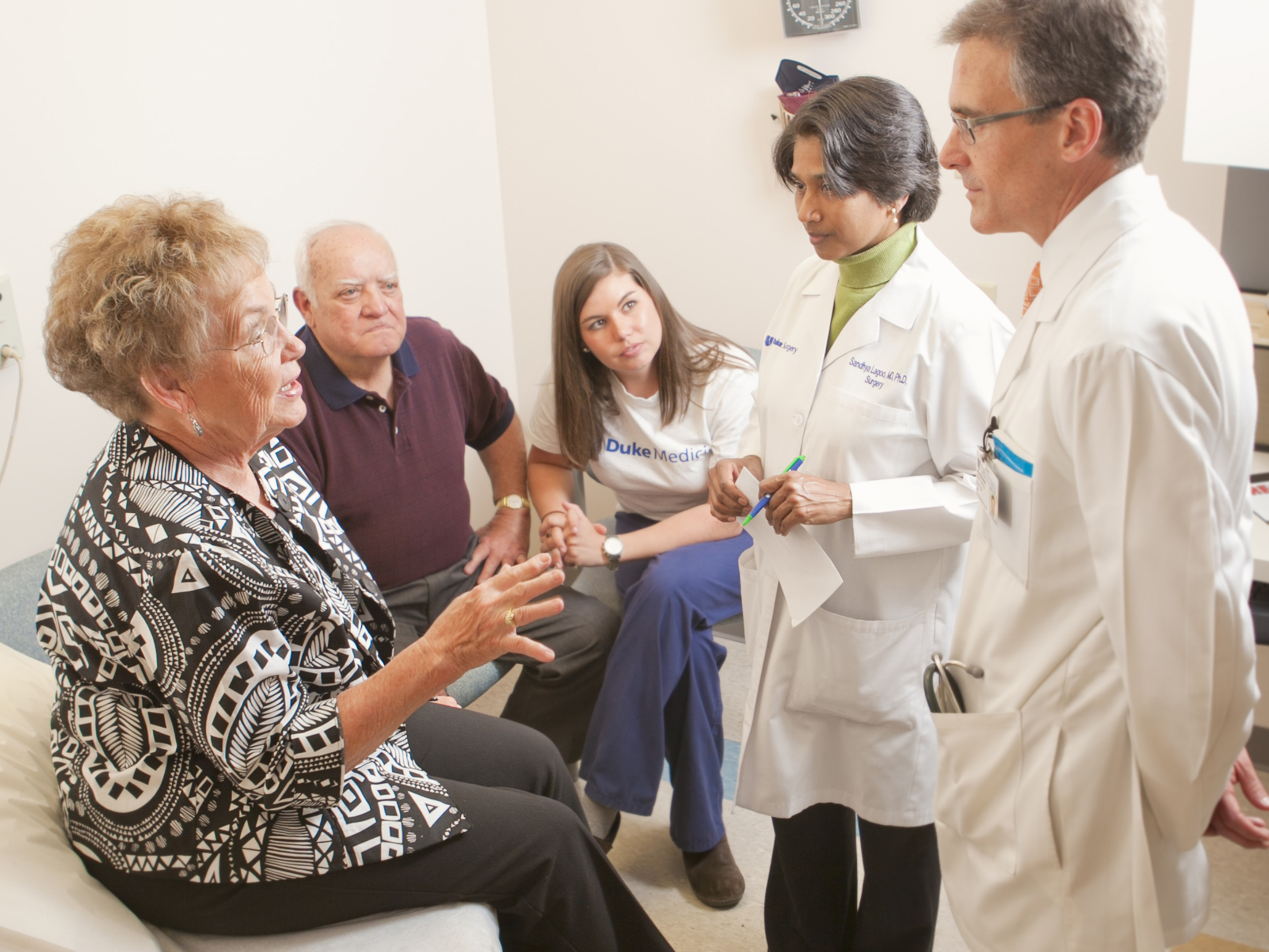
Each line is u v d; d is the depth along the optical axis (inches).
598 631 79.4
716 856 72.3
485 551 82.8
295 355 47.2
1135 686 33.9
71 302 41.3
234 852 44.1
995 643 41.0
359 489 73.5
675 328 76.3
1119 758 36.8
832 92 48.7
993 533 41.3
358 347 69.5
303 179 88.8
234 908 45.6
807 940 62.5
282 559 47.4
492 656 43.3
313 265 68.6
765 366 59.7
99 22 71.1
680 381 76.5
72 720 44.1
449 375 79.7
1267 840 38.3
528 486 89.0
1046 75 34.4
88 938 41.4
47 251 70.0
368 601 53.6
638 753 71.2
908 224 51.9
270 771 41.6
